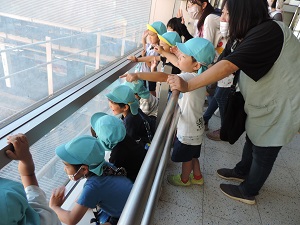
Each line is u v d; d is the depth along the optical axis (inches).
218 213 56.4
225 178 67.0
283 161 79.6
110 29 59.4
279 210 59.1
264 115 45.0
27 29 30.9
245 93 46.0
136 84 60.9
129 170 45.2
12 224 18.9
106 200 38.7
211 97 83.8
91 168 38.0
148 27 71.6
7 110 30.4
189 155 55.3
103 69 54.5
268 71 39.7
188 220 53.6
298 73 39.4
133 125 53.2
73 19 41.2
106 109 64.5
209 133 87.3
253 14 35.7
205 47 46.1
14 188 20.2
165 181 64.1
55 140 43.2
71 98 38.3
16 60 30.2
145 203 13.8
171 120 27.7
